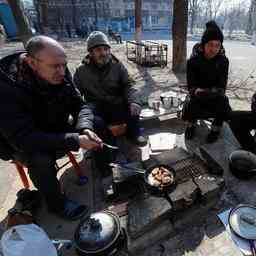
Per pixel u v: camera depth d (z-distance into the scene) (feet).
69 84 6.00
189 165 6.05
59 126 5.99
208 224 5.39
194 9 94.89
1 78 4.69
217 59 8.29
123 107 8.11
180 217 5.28
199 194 5.33
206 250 4.83
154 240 5.04
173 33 20.22
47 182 5.15
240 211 5.31
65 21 80.02
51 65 4.62
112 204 6.04
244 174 6.45
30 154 5.08
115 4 91.09
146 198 5.23
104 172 6.90
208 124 10.12
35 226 4.32
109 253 4.39
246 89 14.78
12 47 38.83
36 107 5.32
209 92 7.97
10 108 4.73
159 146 8.44
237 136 7.86
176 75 19.81
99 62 7.37
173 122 10.37
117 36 48.78
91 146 5.28
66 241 4.95
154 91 15.10
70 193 6.56
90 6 84.07
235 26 117.50
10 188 6.93
